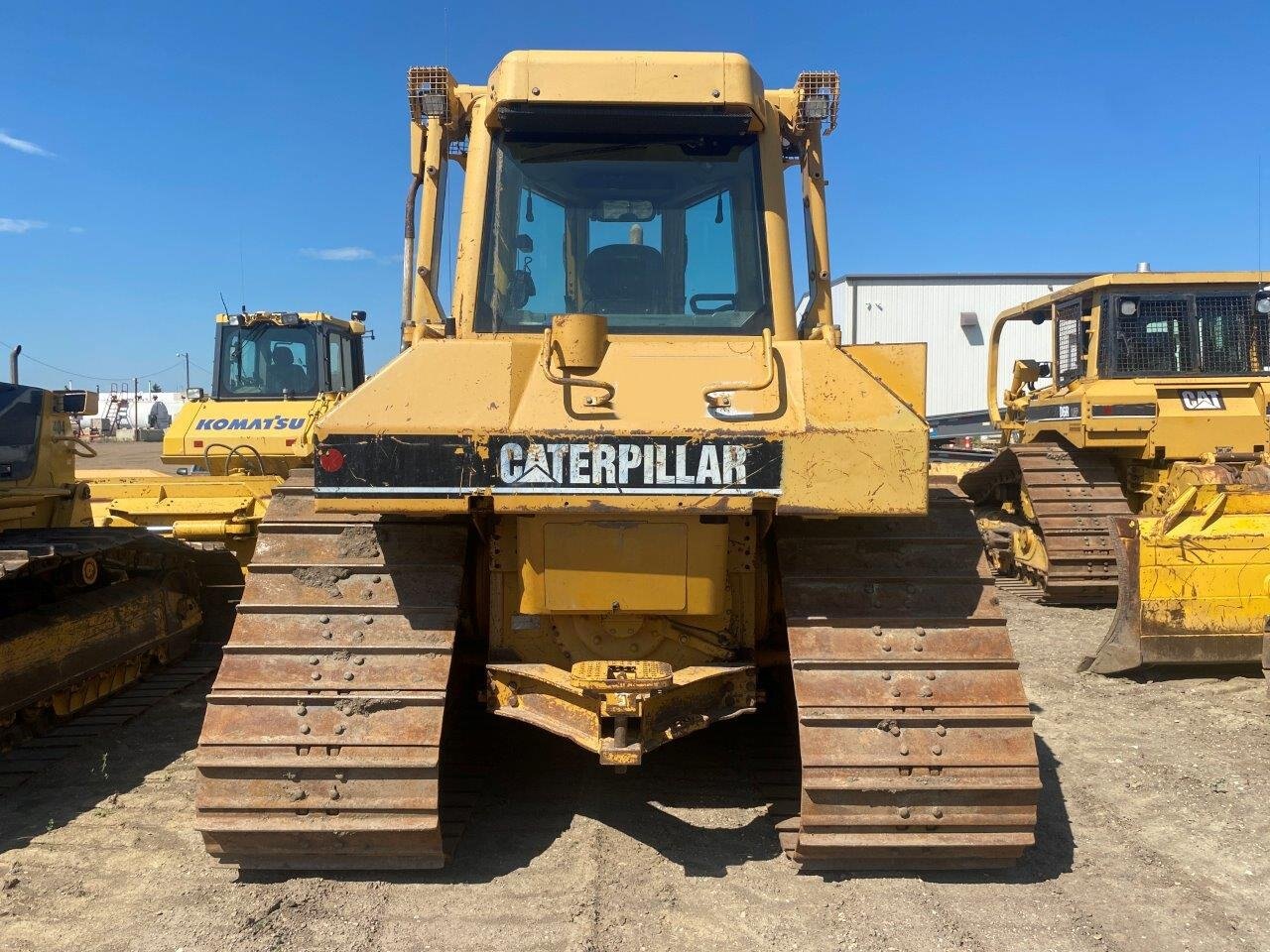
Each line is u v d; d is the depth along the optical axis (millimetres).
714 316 4250
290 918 3277
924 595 3658
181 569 7059
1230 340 9391
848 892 3473
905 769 3338
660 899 3418
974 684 3465
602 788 4371
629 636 3736
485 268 4191
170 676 6617
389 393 3346
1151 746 5195
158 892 3488
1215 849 3943
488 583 4062
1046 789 4570
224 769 3307
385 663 3475
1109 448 9570
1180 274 9305
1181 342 9367
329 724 3361
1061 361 10492
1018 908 3393
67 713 5598
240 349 10742
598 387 3383
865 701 3418
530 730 5082
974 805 3373
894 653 3512
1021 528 10211
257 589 3645
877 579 3678
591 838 3881
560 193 4262
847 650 3516
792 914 3322
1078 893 3525
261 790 3311
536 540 3459
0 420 5441
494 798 4270
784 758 4465
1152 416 9039
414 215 4352
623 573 3438
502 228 4219
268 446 9812
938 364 29844
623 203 4277
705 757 4707
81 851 3859
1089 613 8805
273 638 3527
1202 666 6594
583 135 4250
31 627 5078
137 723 5656
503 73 4094
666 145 4301
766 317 4227
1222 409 9086
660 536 3436
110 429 47625
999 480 11469
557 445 3264
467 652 4152
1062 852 3879
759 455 3273
